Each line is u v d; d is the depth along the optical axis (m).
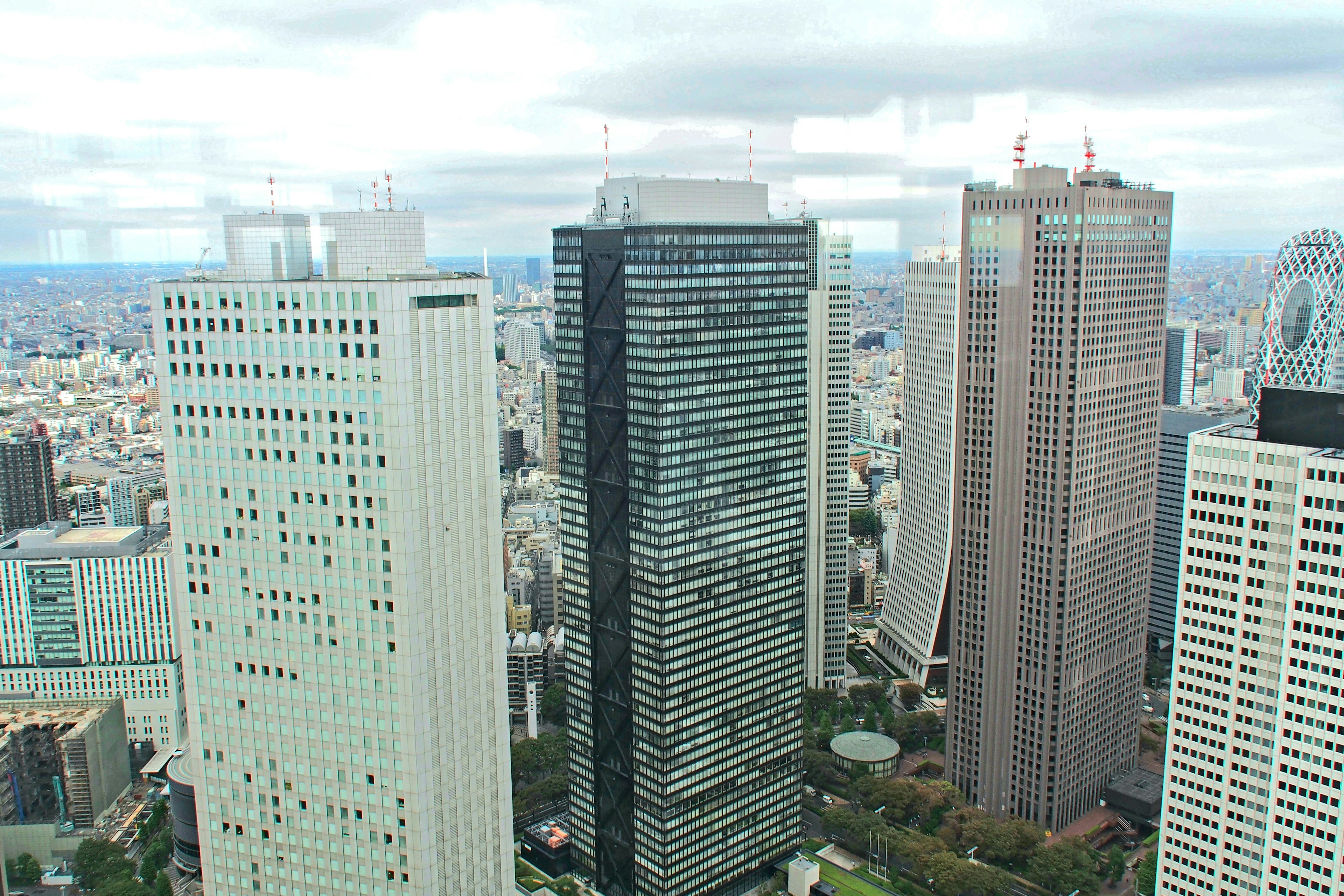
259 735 153.88
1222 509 180.25
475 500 152.75
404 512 139.50
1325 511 166.62
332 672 147.75
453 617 150.50
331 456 141.12
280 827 155.75
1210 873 190.00
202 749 157.75
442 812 152.00
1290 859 178.62
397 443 137.75
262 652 151.25
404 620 142.25
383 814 150.00
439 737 150.12
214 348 143.62
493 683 159.38
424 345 140.88
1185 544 186.12
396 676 144.38
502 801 163.62
